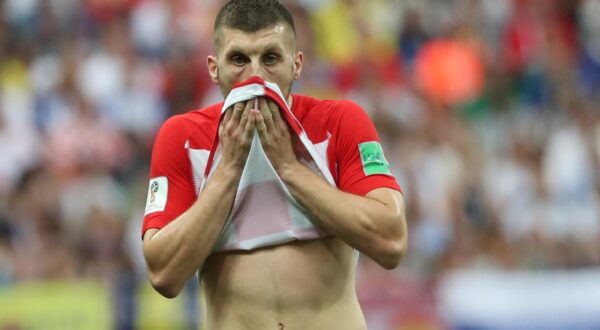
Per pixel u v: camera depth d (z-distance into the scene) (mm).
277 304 12398
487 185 38250
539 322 30031
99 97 38000
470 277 29688
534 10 50062
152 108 38344
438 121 41031
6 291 26406
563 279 30359
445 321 29047
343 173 12688
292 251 12477
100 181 34406
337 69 42031
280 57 12344
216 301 12695
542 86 46562
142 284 26609
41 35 41125
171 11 41750
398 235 12250
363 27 44844
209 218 12125
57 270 29828
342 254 12688
